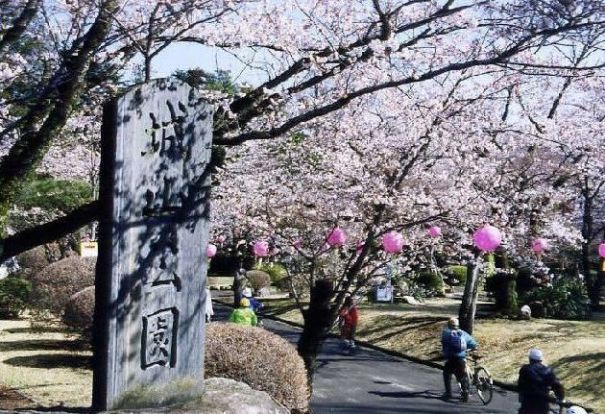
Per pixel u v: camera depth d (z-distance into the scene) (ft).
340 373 49.93
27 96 19.42
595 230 80.28
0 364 41.19
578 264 90.22
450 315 67.92
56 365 41.86
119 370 16.90
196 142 18.93
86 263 53.26
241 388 21.44
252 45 22.54
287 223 34.50
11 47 21.43
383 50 20.31
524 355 51.49
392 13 20.90
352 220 32.17
